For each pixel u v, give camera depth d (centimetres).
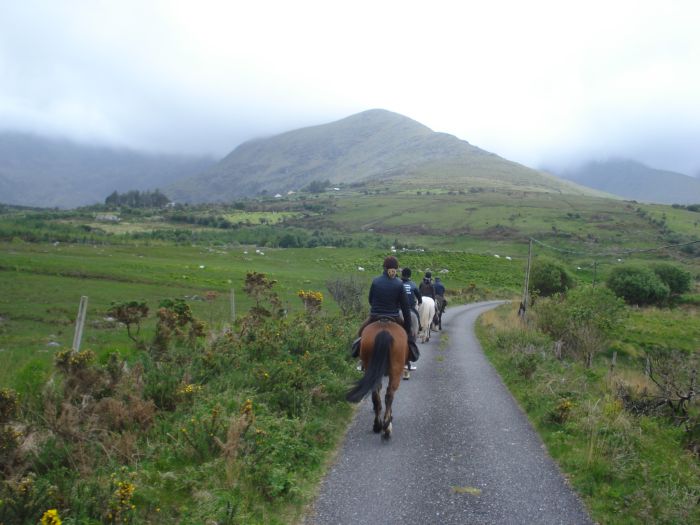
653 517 557
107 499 498
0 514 459
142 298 3103
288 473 624
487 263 8606
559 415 876
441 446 771
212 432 678
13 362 1245
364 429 850
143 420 713
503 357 1561
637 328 3478
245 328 1335
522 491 621
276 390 905
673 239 11769
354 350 862
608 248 11225
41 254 5419
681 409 1274
